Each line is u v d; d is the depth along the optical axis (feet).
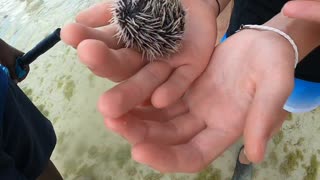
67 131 1.32
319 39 0.71
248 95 0.58
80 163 1.24
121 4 0.64
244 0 0.93
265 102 0.51
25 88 1.48
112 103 0.53
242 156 1.07
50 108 1.40
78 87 1.43
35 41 1.60
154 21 0.63
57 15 1.69
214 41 0.70
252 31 0.63
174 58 0.65
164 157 0.52
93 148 1.26
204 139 0.57
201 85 0.64
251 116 0.50
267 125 0.49
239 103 0.58
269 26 0.69
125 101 0.54
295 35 0.69
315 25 0.68
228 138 0.58
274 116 0.50
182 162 0.54
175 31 0.65
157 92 0.59
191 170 0.55
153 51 0.63
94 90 1.41
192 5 0.76
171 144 0.58
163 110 0.62
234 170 1.13
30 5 1.79
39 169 0.96
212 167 1.15
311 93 0.94
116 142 1.26
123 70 0.60
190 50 0.66
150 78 0.60
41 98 1.43
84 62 0.55
